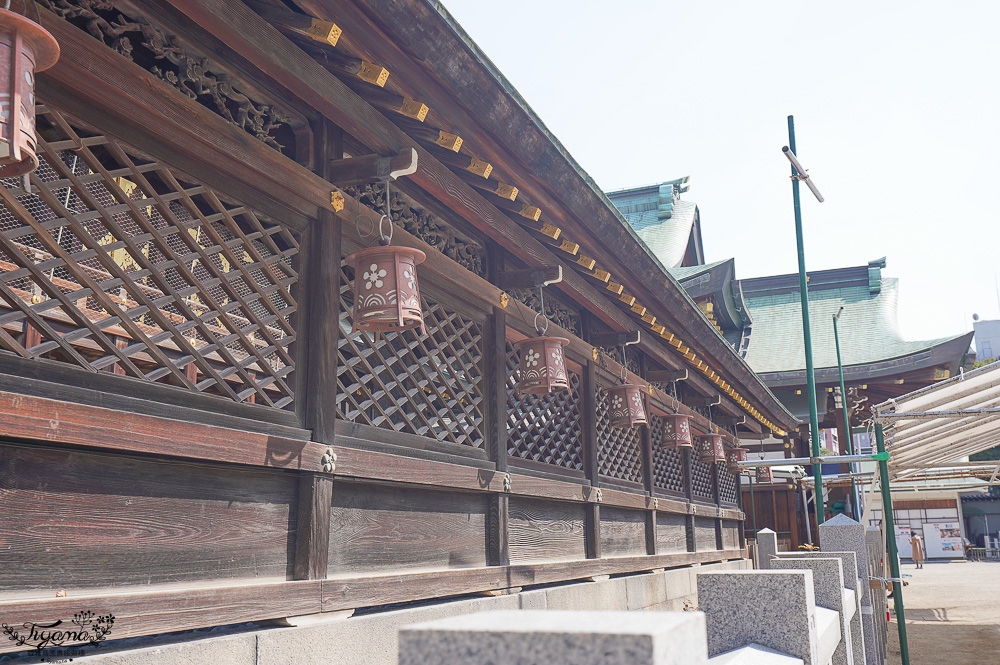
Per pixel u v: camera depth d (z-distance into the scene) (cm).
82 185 312
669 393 1195
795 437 2289
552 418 759
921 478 1500
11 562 276
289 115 441
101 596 288
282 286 416
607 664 77
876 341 2652
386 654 433
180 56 367
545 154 530
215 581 354
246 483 378
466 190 542
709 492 1364
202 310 478
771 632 220
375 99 449
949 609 1725
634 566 872
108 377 316
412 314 419
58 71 297
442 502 537
